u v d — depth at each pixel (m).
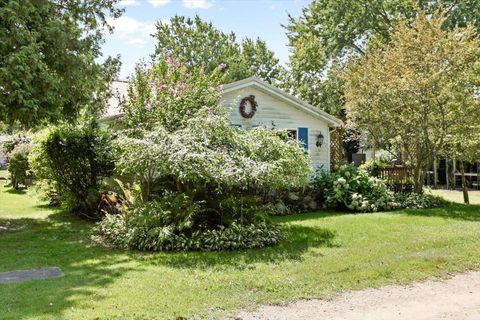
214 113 11.26
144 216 8.36
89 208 11.86
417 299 5.34
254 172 8.33
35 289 5.44
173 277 6.03
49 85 9.98
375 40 28.08
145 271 6.35
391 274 6.28
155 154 8.30
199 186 8.71
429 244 8.12
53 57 10.95
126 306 4.83
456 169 22.80
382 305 5.12
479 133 13.48
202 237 8.01
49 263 6.90
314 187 13.91
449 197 17.61
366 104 14.70
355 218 11.40
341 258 7.07
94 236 9.02
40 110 9.95
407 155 15.90
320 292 5.49
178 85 11.70
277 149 9.59
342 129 18.02
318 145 15.91
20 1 9.70
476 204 14.58
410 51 13.45
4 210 13.52
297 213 12.70
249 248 7.87
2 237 9.24
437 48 13.08
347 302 5.19
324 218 11.48
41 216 12.32
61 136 12.02
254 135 9.83
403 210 12.95
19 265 6.77
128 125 11.60
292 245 8.12
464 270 6.59
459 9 24.80
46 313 4.58
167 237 7.77
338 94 25.14
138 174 9.07
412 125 13.95
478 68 12.86
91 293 5.28
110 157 11.35
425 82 12.96
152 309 4.77
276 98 14.98
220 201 8.62
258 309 4.90
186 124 10.12
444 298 5.39
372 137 16.55
